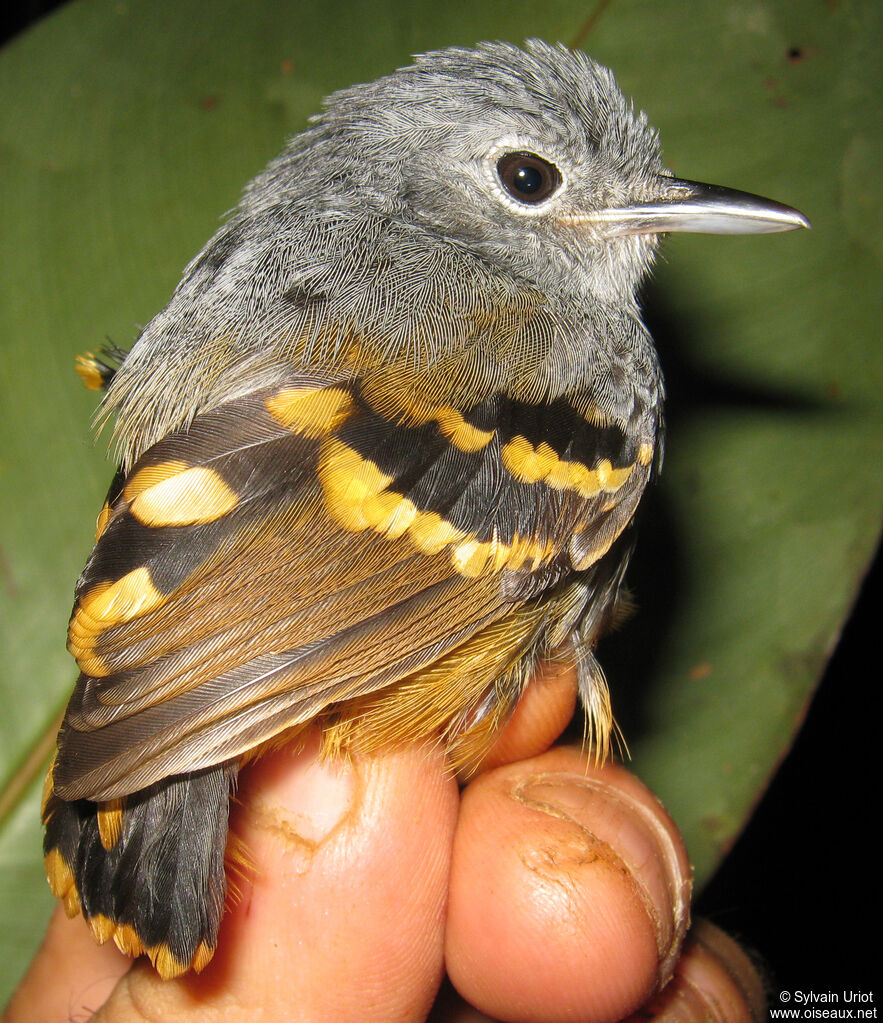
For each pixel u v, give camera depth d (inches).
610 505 8.0
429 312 7.9
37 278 9.0
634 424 8.1
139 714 7.5
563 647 8.4
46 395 8.9
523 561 7.8
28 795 8.7
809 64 9.2
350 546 7.6
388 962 8.3
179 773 7.6
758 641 9.0
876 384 9.0
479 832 8.5
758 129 9.2
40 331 9.0
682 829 8.8
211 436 7.6
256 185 8.4
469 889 8.4
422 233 8.1
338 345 7.8
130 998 8.2
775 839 10.3
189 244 9.1
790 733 8.9
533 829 8.4
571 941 8.3
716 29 9.2
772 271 9.2
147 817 7.7
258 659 7.5
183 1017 8.2
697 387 9.1
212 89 9.2
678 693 9.0
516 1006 8.4
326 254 8.0
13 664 8.8
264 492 7.6
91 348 9.0
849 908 10.2
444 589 7.7
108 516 7.8
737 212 8.3
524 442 7.8
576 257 8.4
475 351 7.9
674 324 9.2
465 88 8.3
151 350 8.0
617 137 8.3
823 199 9.1
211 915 7.6
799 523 9.0
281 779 8.3
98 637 7.5
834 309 9.1
